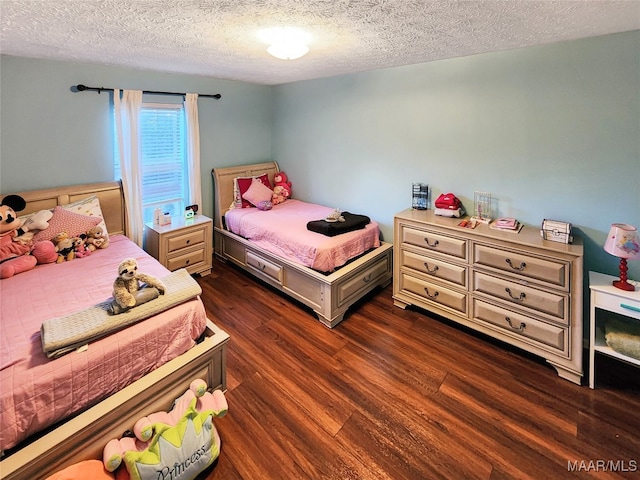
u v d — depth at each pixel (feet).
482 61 8.87
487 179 9.32
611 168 7.41
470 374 7.54
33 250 8.20
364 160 12.12
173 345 5.95
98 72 10.06
